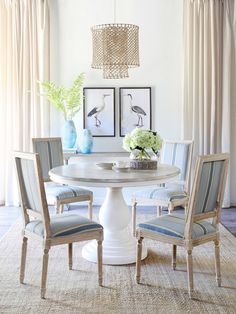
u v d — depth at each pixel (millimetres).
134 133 3385
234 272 3135
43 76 5285
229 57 5219
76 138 5281
